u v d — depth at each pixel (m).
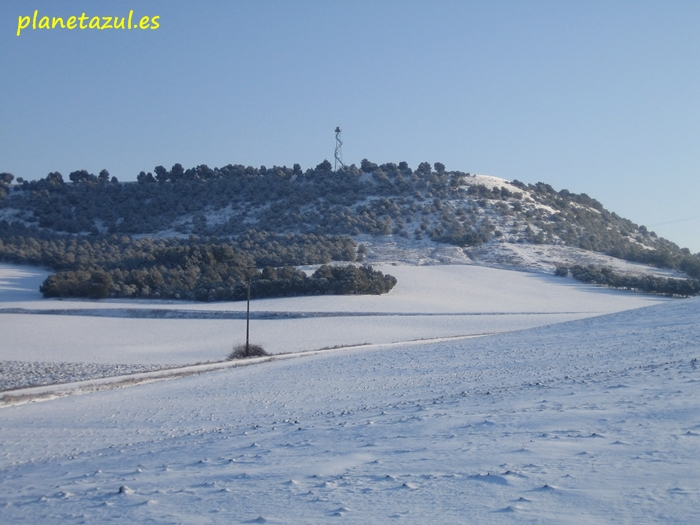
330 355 46.47
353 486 10.89
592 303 98.31
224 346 60.47
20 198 193.62
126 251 137.88
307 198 175.88
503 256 134.50
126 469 14.92
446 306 91.56
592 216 190.38
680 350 27.95
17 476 15.86
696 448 11.27
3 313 84.69
